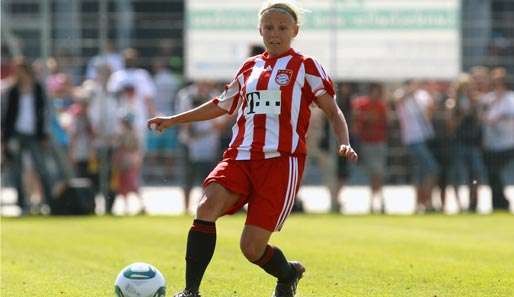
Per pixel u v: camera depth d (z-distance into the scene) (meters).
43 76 66.50
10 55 68.31
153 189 70.19
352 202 70.06
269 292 30.83
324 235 49.19
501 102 65.31
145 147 69.56
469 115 64.94
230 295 30.30
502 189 65.62
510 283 32.56
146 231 50.94
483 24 69.00
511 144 65.31
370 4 67.31
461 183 65.56
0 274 35.12
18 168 62.31
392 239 47.25
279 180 25.78
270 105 26.02
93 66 67.69
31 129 61.72
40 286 32.25
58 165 65.06
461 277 33.94
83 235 48.94
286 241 46.12
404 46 67.44
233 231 50.53
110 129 64.94
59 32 68.19
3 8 68.88
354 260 38.72
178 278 33.97
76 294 30.62
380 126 65.12
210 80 65.50
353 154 25.75
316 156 64.81
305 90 26.25
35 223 55.91
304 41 67.25
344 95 65.44
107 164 64.94
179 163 69.75
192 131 63.94
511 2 68.94
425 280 33.34
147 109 66.25
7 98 61.84
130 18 68.12
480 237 48.38
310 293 30.78
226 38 67.44
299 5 26.78
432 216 61.19
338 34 67.38
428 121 64.75
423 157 64.69
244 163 26.03
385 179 67.38
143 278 26.16
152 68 68.38
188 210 64.75
